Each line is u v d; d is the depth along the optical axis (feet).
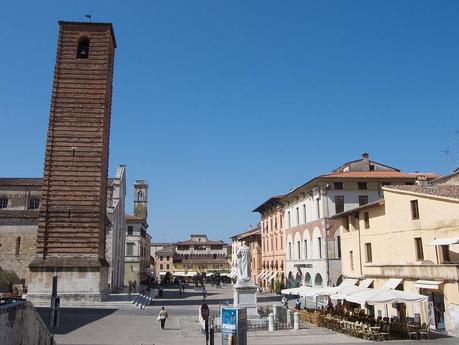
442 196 113.39
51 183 166.71
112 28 188.55
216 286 396.57
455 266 102.47
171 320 131.23
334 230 188.75
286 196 243.81
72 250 161.79
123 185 266.98
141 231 346.33
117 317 132.67
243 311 77.61
